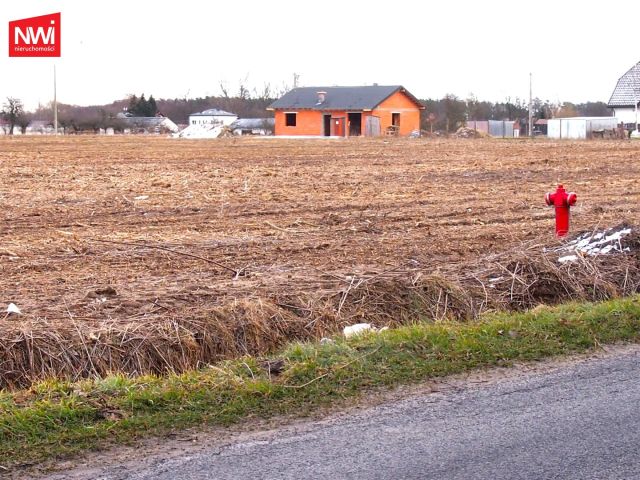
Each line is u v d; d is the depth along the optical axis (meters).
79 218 17.33
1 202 19.34
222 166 30.25
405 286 10.91
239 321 9.57
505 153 39.03
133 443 6.21
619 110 89.88
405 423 6.56
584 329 8.95
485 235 15.43
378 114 78.19
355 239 15.00
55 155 35.53
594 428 6.46
